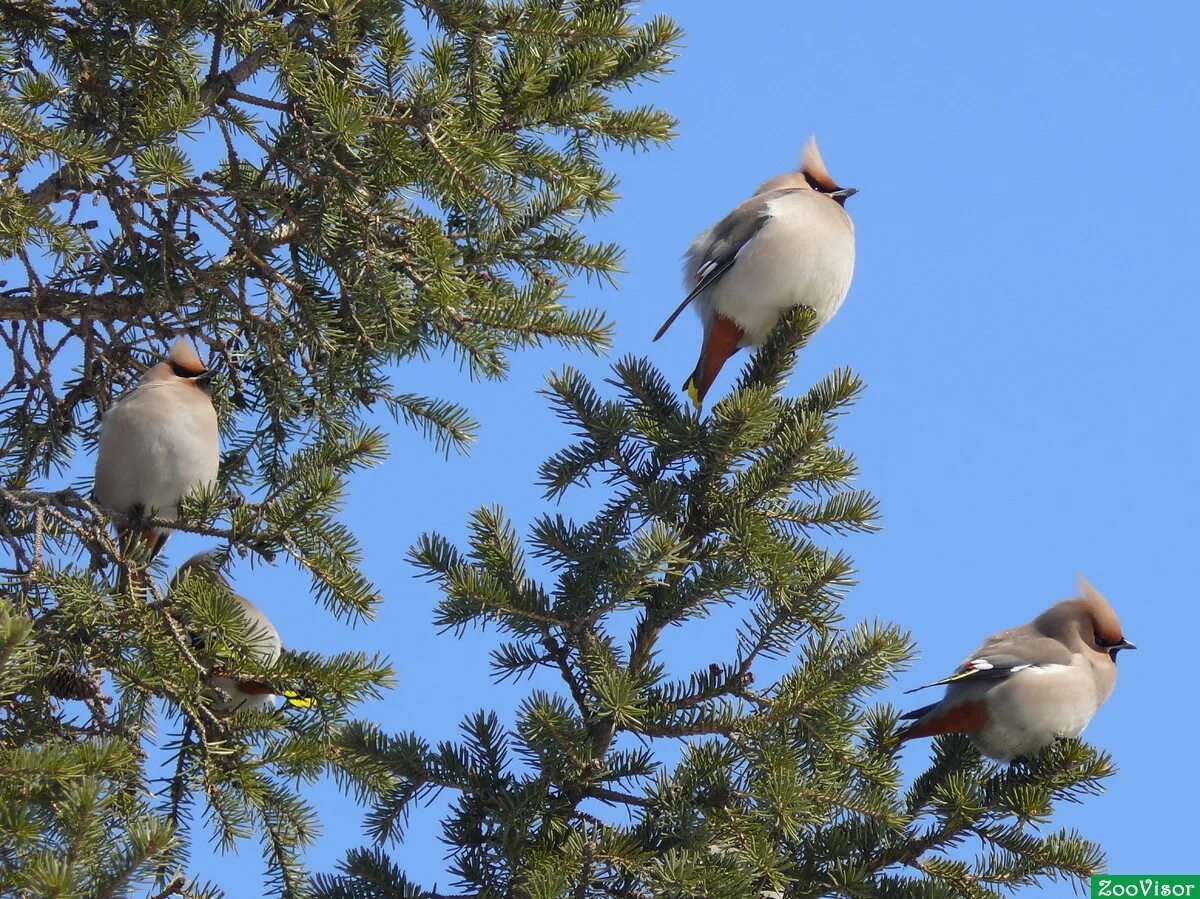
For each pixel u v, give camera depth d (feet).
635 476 33.30
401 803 30.30
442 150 34.63
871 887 30.78
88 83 36.37
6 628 22.75
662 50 40.83
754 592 31.17
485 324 36.88
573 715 29.27
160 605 28.43
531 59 38.34
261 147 35.78
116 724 28.78
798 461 32.04
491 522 31.76
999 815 32.53
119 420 36.50
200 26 36.09
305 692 28.68
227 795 28.02
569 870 27.91
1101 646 42.19
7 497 30.66
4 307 37.06
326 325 36.19
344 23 36.19
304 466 31.63
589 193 38.88
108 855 24.32
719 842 29.60
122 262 38.01
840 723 30.40
